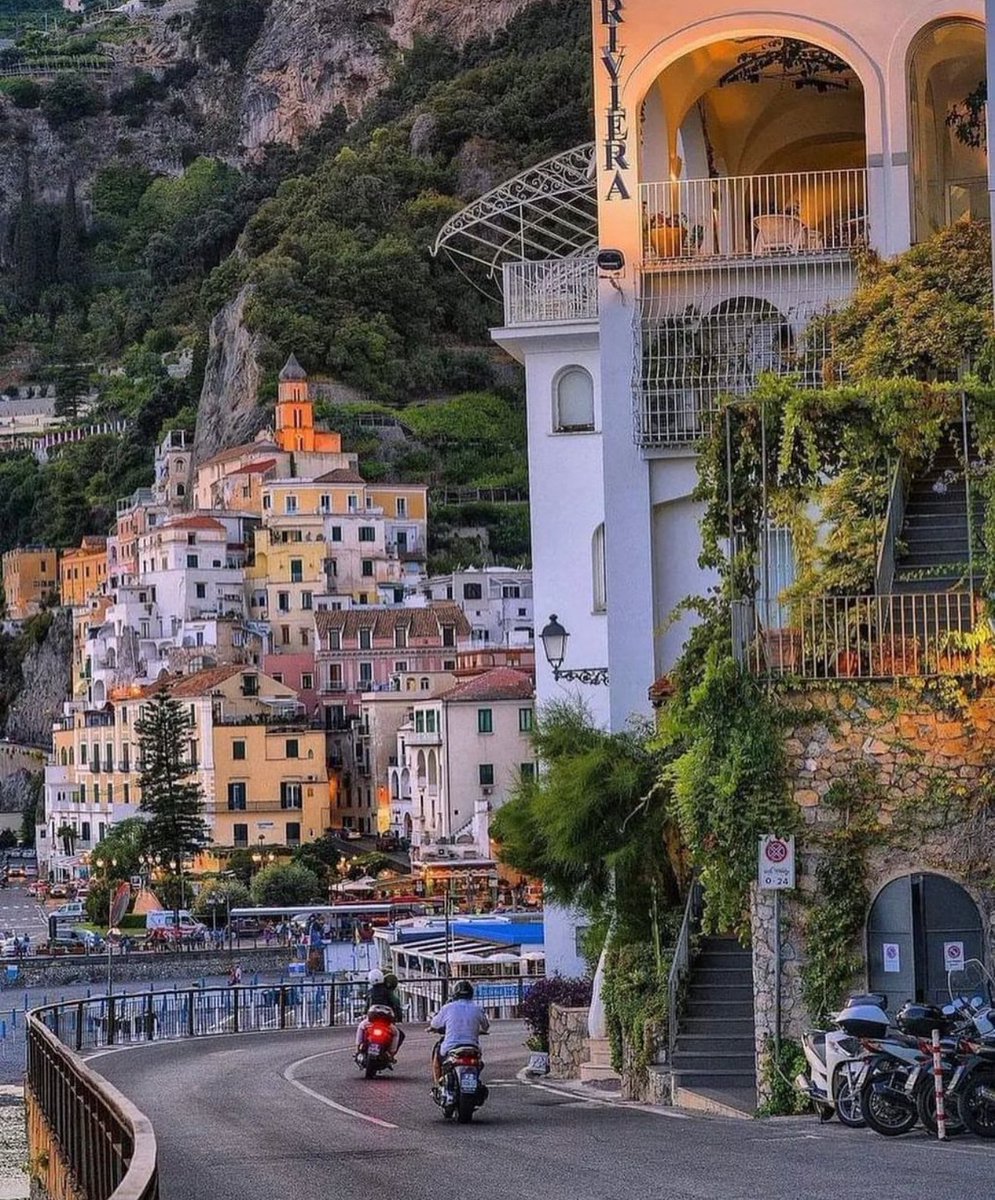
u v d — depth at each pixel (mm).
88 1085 30656
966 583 43531
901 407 44000
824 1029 38625
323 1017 96688
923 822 40156
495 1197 27688
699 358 60719
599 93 61625
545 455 72688
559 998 63750
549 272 72875
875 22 59375
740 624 42125
